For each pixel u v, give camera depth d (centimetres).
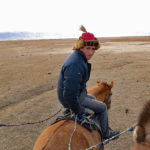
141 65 1541
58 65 1702
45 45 3897
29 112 802
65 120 335
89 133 326
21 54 2533
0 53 2717
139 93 961
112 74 1323
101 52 2389
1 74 1448
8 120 741
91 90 435
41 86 1136
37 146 275
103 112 377
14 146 588
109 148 563
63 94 316
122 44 3538
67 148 270
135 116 738
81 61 318
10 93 1027
